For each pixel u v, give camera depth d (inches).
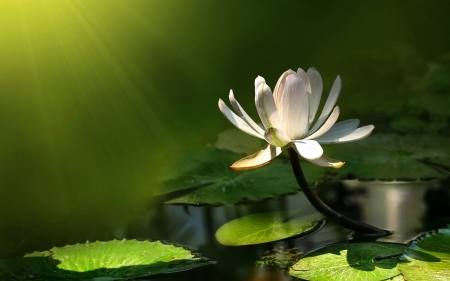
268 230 82.0
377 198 83.9
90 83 101.5
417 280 78.1
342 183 85.4
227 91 108.7
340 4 123.3
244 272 79.7
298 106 80.0
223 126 92.9
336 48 121.4
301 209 83.6
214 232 82.4
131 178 87.5
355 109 95.4
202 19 117.2
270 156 80.1
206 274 79.7
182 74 111.3
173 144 90.9
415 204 83.2
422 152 87.4
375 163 86.6
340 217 81.4
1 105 93.0
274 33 120.4
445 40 118.6
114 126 92.7
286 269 79.7
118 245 81.6
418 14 121.0
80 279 79.6
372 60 117.4
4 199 86.3
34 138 91.4
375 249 80.0
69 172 88.4
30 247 82.0
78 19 107.4
